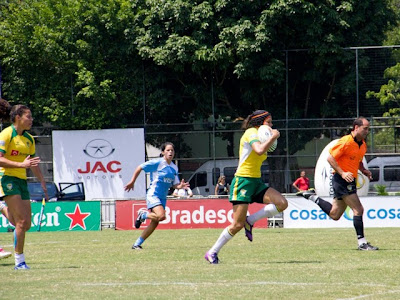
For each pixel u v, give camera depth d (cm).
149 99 8794
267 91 8650
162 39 8612
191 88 8700
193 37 8394
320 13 8306
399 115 8288
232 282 2134
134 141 8581
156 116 8894
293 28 8469
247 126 2606
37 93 8869
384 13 8850
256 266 2550
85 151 8612
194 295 1892
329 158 3125
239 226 2630
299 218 5675
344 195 3153
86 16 8738
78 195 8056
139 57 8794
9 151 2536
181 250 3369
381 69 8362
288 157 8412
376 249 3169
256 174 2592
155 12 8525
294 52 8550
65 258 3017
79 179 8612
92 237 4747
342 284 2075
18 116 2544
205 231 5303
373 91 8394
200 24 8406
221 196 6938
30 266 2689
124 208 5997
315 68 8488
